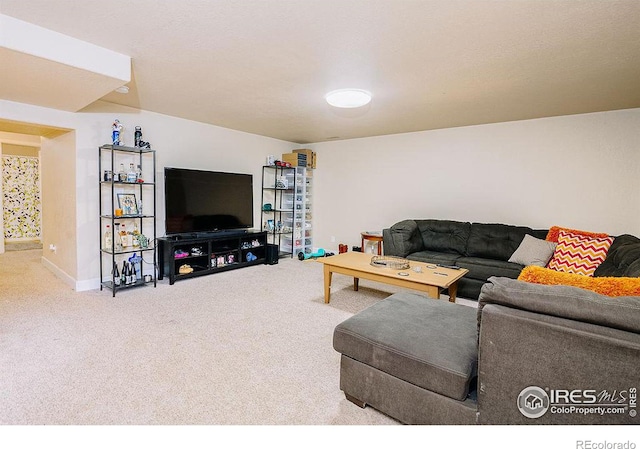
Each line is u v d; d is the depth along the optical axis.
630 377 1.02
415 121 4.32
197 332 2.60
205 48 2.28
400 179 5.22
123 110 3.83
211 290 3.77
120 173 3.72
